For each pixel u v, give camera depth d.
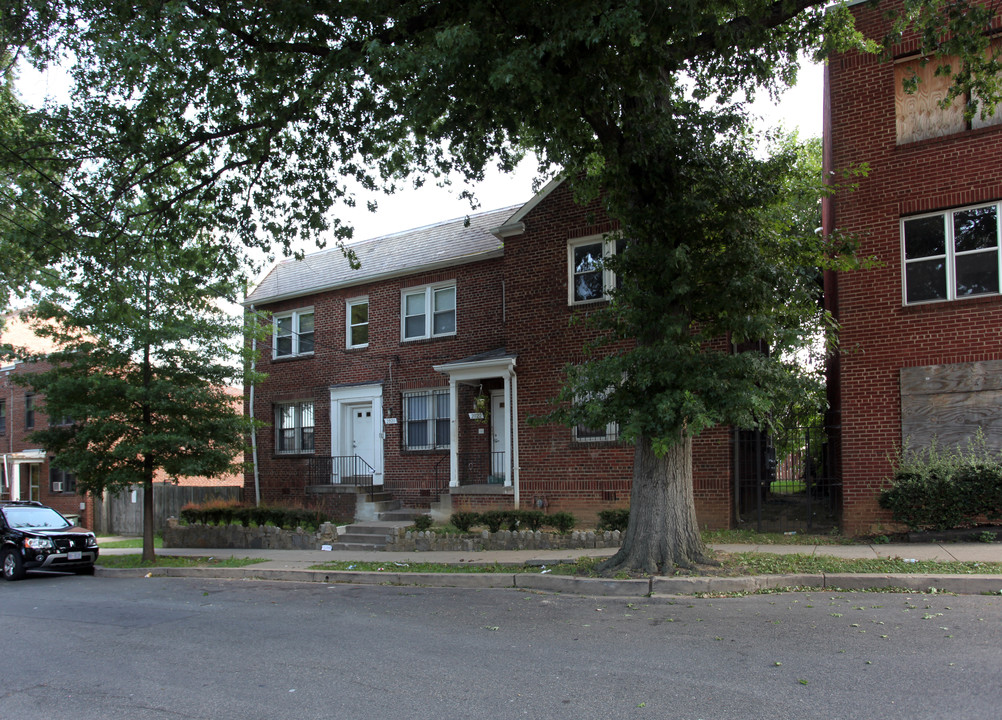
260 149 12.46
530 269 17.23
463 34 8.95
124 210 13.49
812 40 11.91
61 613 10.31
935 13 11.06
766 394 9.41
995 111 12.90
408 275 20.53
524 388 17.00
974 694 5.30
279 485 22.28
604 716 5.16
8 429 31.50
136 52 9.78
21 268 13.84
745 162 10.30
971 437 12.37
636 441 10.95
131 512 27.53
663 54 9.95
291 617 9.23
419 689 5.94
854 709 5.11
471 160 12.72
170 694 6.07
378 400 20.66
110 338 15.92
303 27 10.75
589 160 12.72
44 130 11.98
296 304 22.86
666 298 10.06
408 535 15.02
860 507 13.16
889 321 13.19
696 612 8.46
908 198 13.20
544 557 12.60
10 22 10.74
